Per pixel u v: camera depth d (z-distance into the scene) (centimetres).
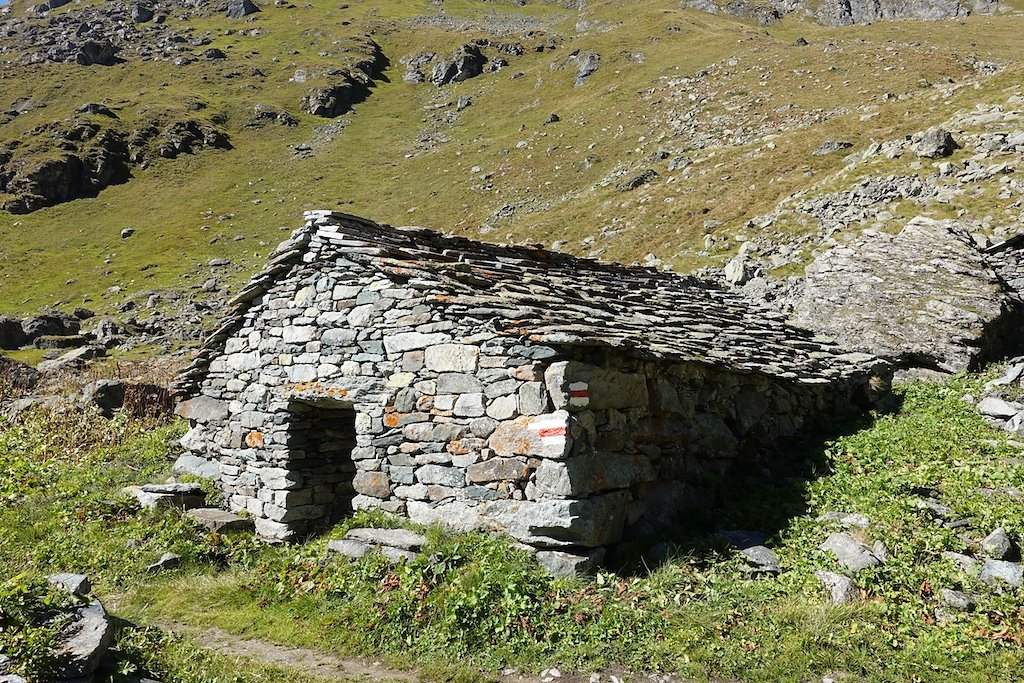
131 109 10094
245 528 1031
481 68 12125
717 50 9925
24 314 5175
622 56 10631
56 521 951
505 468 795
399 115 10856
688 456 968
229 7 15412
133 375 2111
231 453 1112
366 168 8869
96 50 12350
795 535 825
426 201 7381
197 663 600
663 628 643
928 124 4506
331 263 985
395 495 897
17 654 479
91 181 8469
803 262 2870
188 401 1195
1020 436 1073
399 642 649
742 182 4669
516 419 793
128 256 6488
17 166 8312
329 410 1091
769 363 1147
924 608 660
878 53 8275
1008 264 1830
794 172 4472
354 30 14200
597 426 815
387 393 915
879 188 3400
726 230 3662
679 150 6506
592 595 691
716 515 909
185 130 9612
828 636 621
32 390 1902
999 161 3253
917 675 571
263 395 1066
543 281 1030
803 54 8775
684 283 1429
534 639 632
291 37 13938
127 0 16200
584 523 739
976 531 787
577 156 7481
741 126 6788
